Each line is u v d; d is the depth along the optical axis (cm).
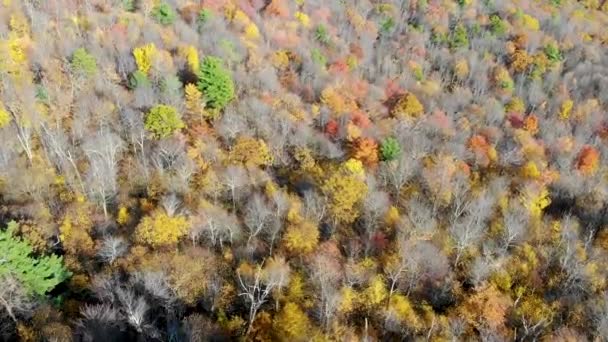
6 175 5531
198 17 10356
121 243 4791
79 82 7469
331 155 7088
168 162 6262
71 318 4141
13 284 3900
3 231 4300
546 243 5853
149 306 4131
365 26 12500
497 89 10962
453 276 5191
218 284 4578
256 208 5481
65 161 6006
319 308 4538
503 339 4584
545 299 5144
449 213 6178
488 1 14550
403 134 7819
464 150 7738
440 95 10069
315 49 10425
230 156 6575
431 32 12912
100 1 10219
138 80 7594
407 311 4684
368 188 5991
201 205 5409
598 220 6538
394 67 10762
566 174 7525
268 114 7638
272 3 11788
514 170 7506
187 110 7394
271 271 4612
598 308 4797
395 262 5044
